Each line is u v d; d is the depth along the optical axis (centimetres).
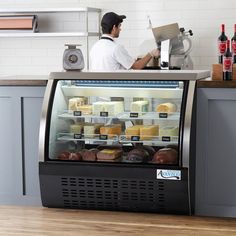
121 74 409
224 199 412
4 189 454
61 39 723
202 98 406
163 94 414
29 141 445
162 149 409
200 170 413
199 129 411
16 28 686
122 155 428
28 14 721
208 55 680
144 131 416
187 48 679
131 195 408
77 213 416
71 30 716
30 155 446
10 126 447
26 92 440
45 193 426
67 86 432
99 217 404
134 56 700
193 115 399
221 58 467
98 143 436
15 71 737
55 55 727
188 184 392
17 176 450
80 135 427
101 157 416
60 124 436
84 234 369
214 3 672
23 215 414
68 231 376
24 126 445
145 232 371
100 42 605
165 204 404
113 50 597
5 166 452
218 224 389
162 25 689
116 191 410
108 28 604
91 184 414
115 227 381
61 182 419
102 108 421
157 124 427
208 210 415
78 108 427
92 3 707
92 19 709
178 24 680
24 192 450
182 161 390
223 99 403
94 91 428
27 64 736
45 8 682
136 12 695
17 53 736
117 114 423
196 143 412
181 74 402
